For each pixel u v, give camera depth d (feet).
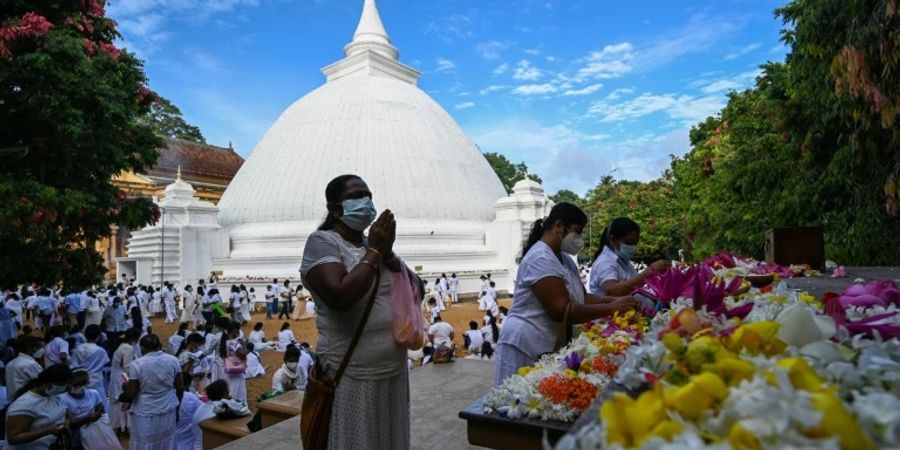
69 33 30.73
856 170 31.63
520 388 8.54
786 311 5.25
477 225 110.11
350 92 118.42
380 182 103.55
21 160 29.19
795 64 32.48
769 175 38.04
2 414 25.20
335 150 106.93
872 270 18.69
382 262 10.23
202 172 157.38
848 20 28.07
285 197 103.71
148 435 23.94
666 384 4.37
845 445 3.33
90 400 22.59
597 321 12.34
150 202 35.96
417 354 39.63
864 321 6.01
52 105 28.07
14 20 28.84
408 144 110.32
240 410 22.31
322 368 10.00
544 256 11.77
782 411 3.50
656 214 126.21
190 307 75.10
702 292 7.25
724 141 65.36
